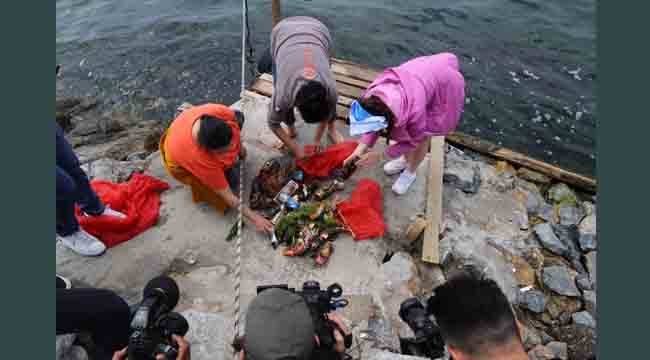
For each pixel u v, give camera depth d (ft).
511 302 13.71
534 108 20.94
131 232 14.49
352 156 13.92
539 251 15.29
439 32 23.99
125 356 9.00
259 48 23.98
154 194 15.61
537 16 24.56
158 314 9.36
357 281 13.43
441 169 16.44
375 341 11.72
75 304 9.64
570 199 17.10
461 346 6.11
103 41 24.73
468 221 15.67
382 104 11.85
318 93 12.19
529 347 12.89
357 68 20.31
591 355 12.99
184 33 25.00
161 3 26.89
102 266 13.91
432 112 12.81
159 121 21.40
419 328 10.32
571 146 19.81
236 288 12.16
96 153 19.48
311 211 14.46
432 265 14.28
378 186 15.46
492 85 21.70
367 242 14.28
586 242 15.71
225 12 26.13
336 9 25.52
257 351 6.17
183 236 14.53
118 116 21.54
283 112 13.65
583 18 24.31
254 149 16.79
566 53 22.70
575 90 21.40
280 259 14.01
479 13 24.88
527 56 22.70
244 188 15.64
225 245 14.37
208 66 23.48
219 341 11.13
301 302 6.70
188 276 13.78
